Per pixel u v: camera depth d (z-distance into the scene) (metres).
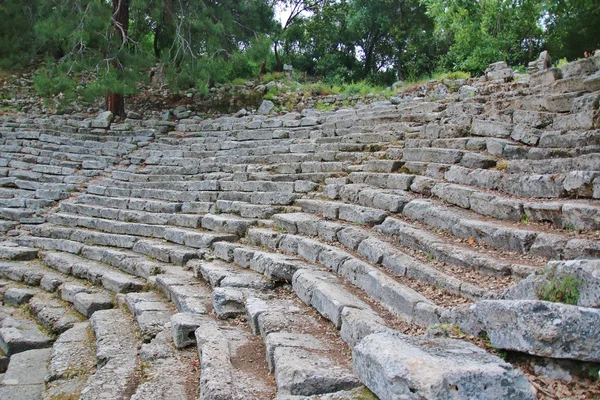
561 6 10.92
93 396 4.48
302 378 3.67
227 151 13.89
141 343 5.87
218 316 5.86
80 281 8.97
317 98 18.48
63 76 16.16
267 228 8.70
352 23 27.44
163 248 8.91
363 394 3.32
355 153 10.50
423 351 3.23
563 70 10.15
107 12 16.61
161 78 22.08
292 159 11.73
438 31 21.30
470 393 2.80
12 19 19.39
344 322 4.75
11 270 9.62
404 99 15.52
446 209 6.88
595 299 3.39
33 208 12.65
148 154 15.25
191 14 18.66
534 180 6.58
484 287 4.85
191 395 4.36
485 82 14.13
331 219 8.20
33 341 6.88
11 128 17.38
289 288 6.54
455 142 9.02
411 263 5.71
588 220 5.40
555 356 3.24
